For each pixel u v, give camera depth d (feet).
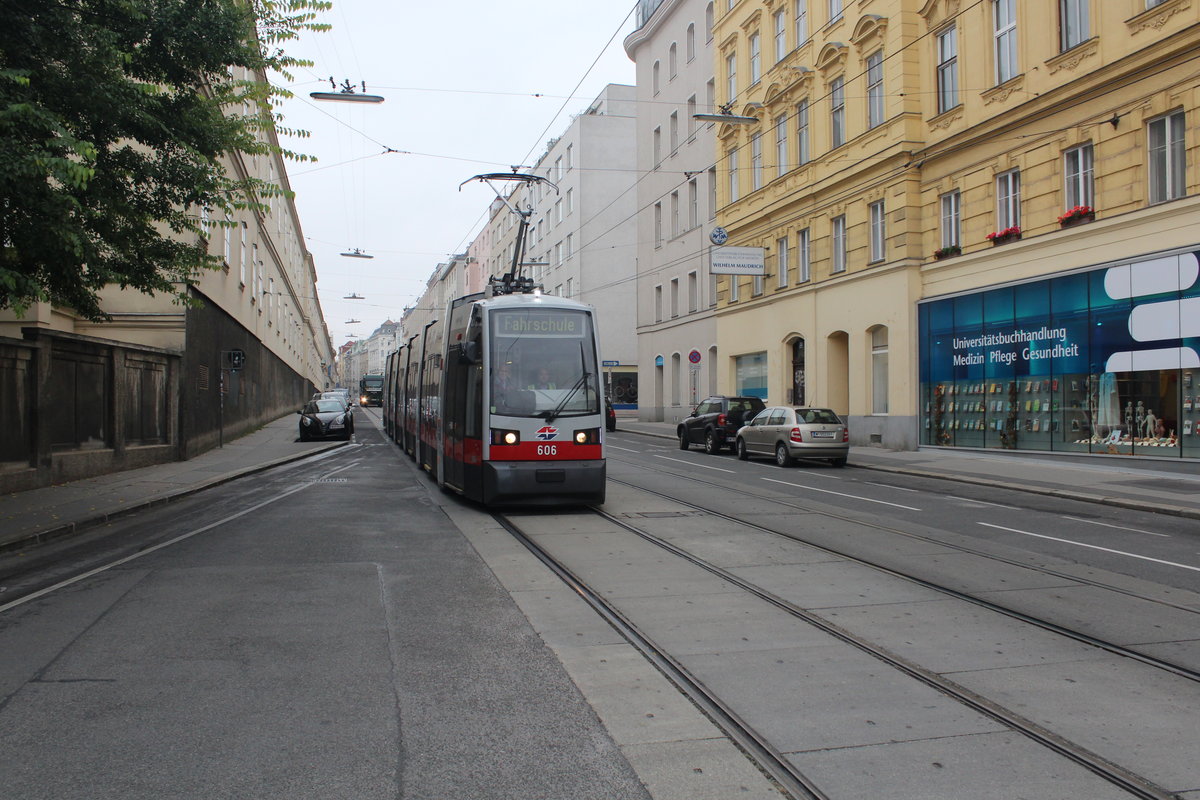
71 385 53.78
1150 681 17.28
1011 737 14.42
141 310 70.64
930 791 12.41
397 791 12.35
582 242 184.85
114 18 33.32
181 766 13.12
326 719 15.06
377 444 99.81
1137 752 13.79
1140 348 56.13
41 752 13.64
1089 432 60.34
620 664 18.26
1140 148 55.88
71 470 53.01
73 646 19.36
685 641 19.97
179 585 25.57
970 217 71.82
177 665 18.01
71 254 33.06
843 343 92.58
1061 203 62.54
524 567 28.32
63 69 32.22
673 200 133.08
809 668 18.03
